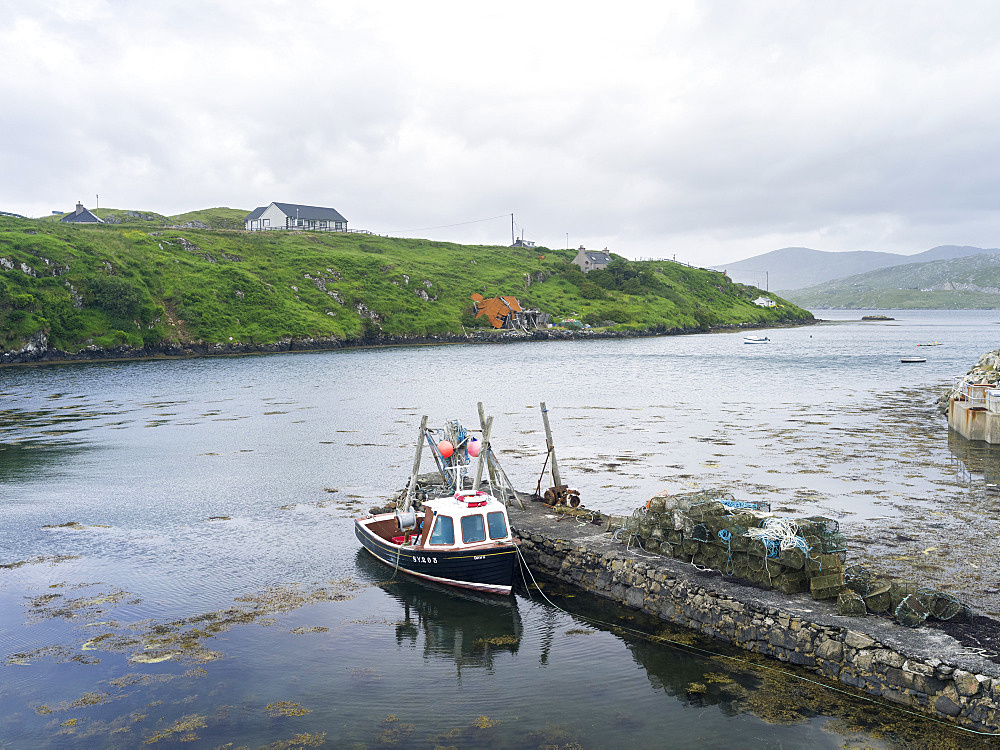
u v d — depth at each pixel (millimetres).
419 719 13617
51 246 124750
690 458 37031
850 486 30484
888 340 165125
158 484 33594
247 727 13375
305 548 24234
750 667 15242
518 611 18891
